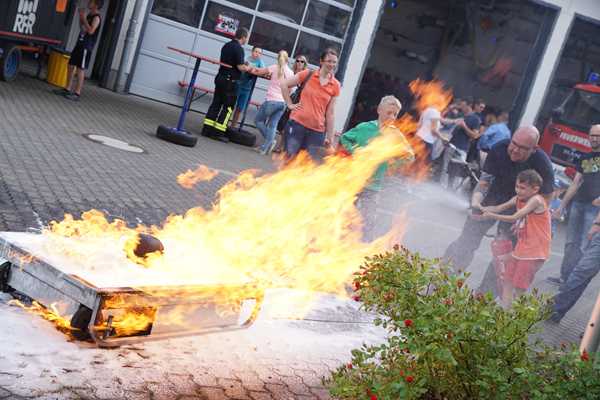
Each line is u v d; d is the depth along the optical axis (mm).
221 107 14688
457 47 25359
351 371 3607
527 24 24766
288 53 18875
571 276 8258
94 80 18234
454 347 3326
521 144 7605
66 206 7156
